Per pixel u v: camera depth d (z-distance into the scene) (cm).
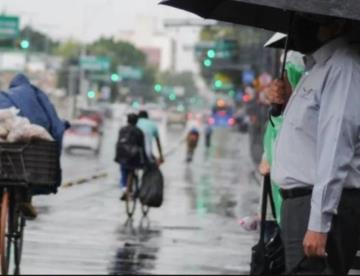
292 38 1268
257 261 1184
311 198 1052
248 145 15688
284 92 1291
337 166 1035
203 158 11119
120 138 3916
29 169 1923
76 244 2833
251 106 15300
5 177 1916
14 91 2042
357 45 1098
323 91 1067
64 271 2262
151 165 3888
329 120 1047
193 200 5034
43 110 2053
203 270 2402
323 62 1088
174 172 8075
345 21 1128
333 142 1039
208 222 3797
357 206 1070
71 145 11094
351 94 1053
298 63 1569
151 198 3853
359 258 1416
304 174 1073
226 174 8138
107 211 4094
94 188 5575
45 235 3025
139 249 2808
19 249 2086
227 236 3281
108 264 2445
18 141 1914
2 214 1986
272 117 1330
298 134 1084
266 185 1276
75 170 7631
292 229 1078
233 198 5306
